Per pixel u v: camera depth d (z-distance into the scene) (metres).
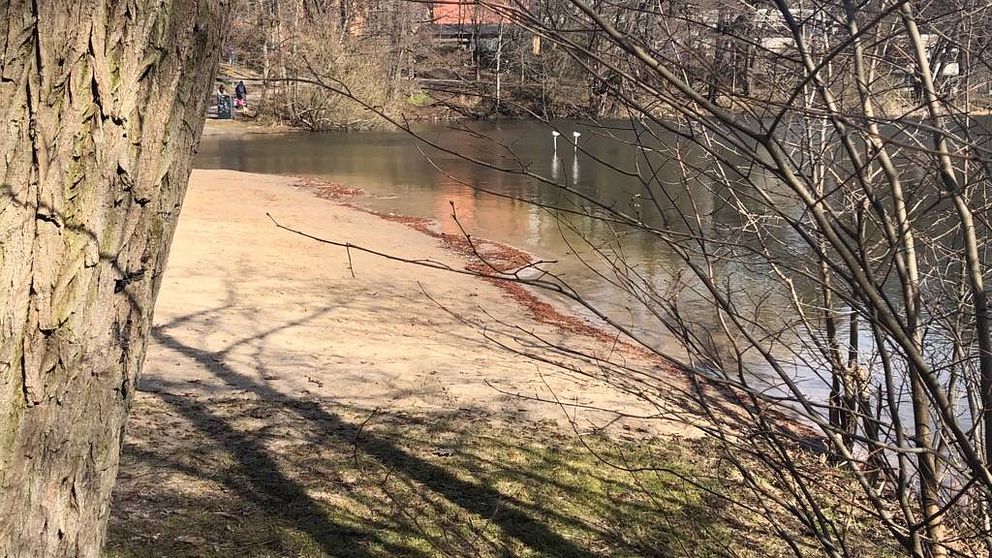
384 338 9.23
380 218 19.44
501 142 3.52
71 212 1.82
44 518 1.90
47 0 1.70
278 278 11.93
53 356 1.85
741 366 3.14
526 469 5.60
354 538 4.50
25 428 1.83
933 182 3.27
